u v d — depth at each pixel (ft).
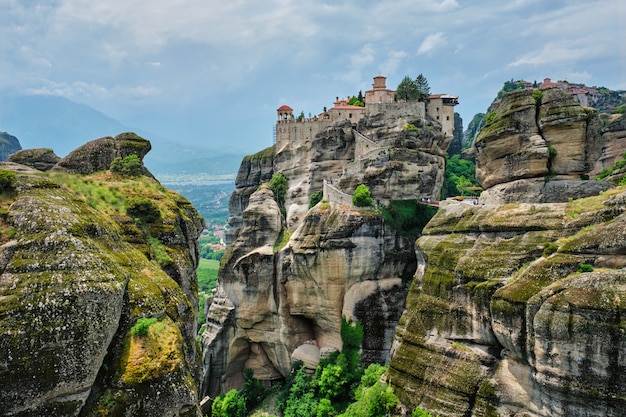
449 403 136.46
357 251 224.53
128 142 165.48
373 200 235.20
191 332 117.50
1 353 78.07
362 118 284.41
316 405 205.57
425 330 153.79
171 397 90.63
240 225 351.46
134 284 102.17
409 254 230.27
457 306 146.41
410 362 152.87
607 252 113.91
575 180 157.79
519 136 169.37
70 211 100.53
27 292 83.97
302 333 247.91
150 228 131.85
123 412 86.69
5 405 77.56
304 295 236.63
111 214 124.77
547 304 110.63
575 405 105.81
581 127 160.97
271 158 338.34
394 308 221.46
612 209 123.65
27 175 106.63
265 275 249.34
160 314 101.71
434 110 291.17
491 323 132.98
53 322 83.41
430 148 270.67
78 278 88.79
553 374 108.17
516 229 142.00
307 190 284.82
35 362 80.48
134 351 92.79
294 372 236.22
